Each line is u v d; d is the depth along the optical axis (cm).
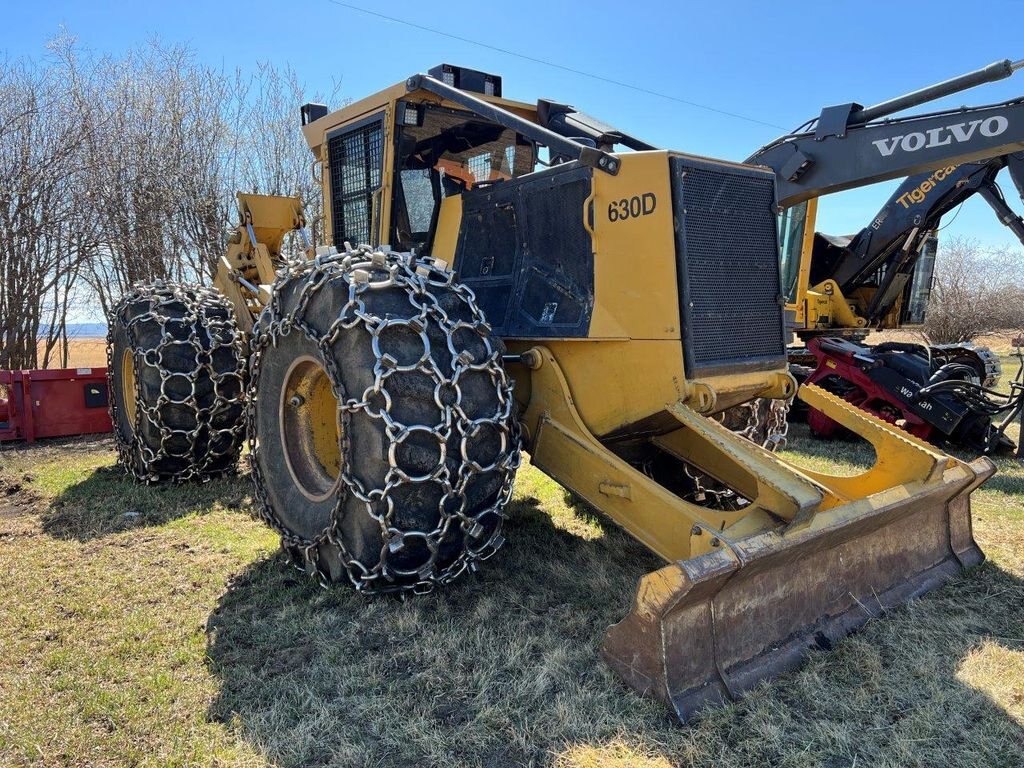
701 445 378
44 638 284
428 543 277
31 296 981
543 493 494
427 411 274
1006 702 246
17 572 348
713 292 299
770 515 272
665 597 234
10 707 237
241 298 513
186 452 480
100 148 1060
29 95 974
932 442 681
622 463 305
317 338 296
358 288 283
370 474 276
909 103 480
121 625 295
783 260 830
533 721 231
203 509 446
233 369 480
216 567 355
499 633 287
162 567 355
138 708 237
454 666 263
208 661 267
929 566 343
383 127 396
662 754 218
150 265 1103
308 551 314
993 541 402
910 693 250
